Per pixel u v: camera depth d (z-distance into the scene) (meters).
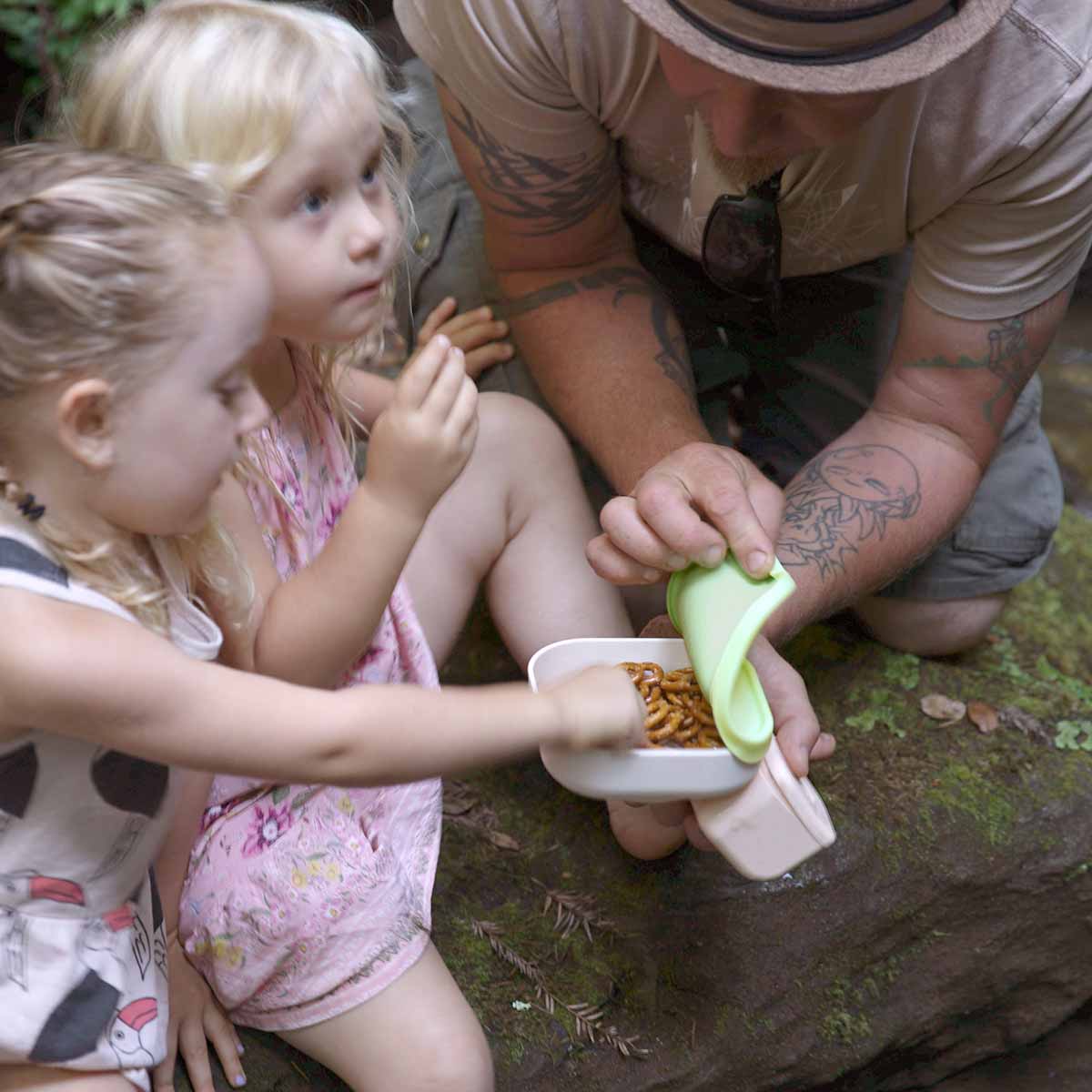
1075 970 2.03
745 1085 1.78
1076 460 2.80
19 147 1.18
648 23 1.45
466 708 1.23
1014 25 1.65
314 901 1.51
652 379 1.96
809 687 2.13
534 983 1.73
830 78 1.40
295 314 1.43
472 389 1.38
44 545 1.17
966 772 2.00
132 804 1.29
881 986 1.89
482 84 1.85
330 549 1.40
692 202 2.01
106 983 1.30
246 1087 1.56
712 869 1.85
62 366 1.07
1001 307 1.83
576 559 1.87
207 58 1.34
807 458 2.28
